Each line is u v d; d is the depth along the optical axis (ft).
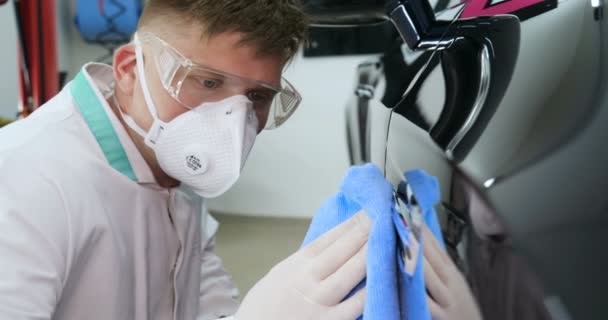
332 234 1.56
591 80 0.94
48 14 4.30
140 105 2.23
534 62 1.01
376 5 2.67
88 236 2.04
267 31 2.04
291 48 2.21
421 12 1.71
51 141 2.10
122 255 2.22
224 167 2.17
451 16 1.55
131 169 2.35
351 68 8.36
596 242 0.79
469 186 0.89
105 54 9.41
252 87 2.16
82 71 2.38
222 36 2.02
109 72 2.51
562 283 0.78
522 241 0.81
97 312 2.17
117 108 2.36
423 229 1.01
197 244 2.86
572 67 0.97
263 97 2.29
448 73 1.16
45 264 1.84
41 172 1.96
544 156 0.86
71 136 2.20
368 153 2.37
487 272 0.84
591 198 0.82
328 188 9.05
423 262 1.01
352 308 1.45
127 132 2.36
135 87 2.23
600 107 0.90
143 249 2.36
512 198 0.84
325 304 1.48
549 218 0.81
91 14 8.51
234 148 2.13
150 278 2.48
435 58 1.28
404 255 1.12
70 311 2.14
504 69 1.03
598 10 1.01
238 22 2.00
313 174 9.07
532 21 1.09
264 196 9.34
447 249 0.93
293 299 1.53
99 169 2.18
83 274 2.12
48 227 1.87
